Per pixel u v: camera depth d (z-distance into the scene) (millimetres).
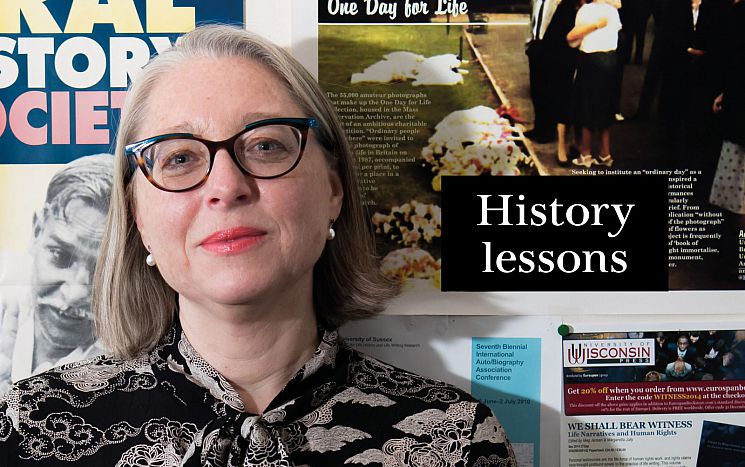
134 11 913
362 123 920
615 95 918
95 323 822
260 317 716
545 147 923
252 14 915
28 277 917
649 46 914
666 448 935
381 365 810
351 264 835
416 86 919
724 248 930
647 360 934
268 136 691
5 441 712
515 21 913
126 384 742
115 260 789
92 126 918
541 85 918
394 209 926
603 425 932
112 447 705
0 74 913
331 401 745
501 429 770
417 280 930
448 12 913
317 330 792
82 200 918
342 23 914
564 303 935
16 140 916
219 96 705
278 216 684
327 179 754
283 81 744
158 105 722
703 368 936
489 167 924
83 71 915
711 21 912
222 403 711
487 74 917
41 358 918
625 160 924
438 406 755
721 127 922
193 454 682
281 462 671
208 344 736
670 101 919
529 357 934
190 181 687
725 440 931
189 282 700
